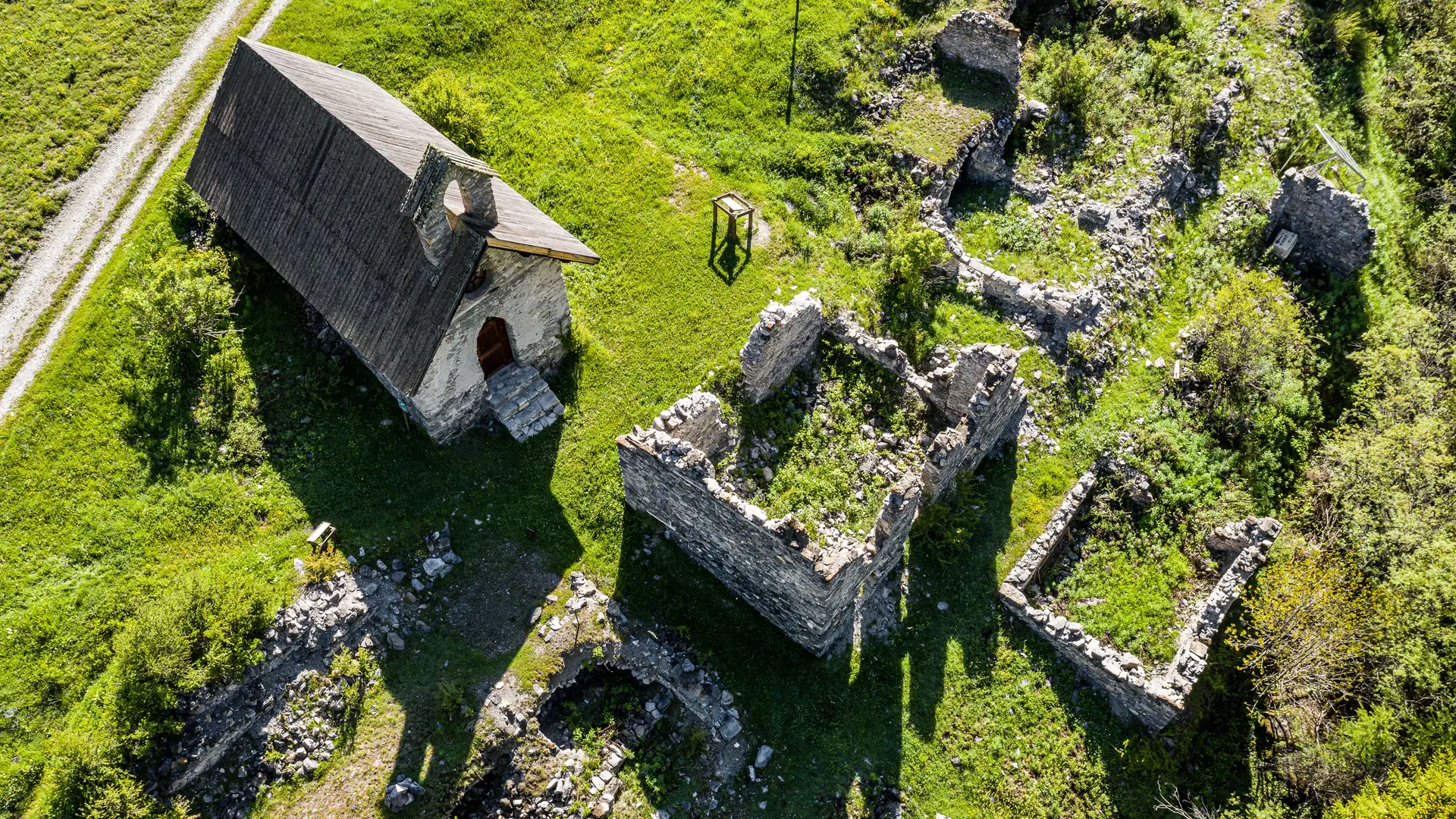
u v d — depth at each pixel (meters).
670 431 23.00
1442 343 29.80
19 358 25.75
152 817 19.70
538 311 25.12
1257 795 22.84
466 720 21.64
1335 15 36.50
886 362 26.78
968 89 33.38
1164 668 23.97
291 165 24.75
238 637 20.62
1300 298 31.03
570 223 29.81
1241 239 31.53
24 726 20.94
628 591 23.98
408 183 22.38
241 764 20.92
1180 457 26.47
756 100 32.72
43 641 21.78
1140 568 25.48
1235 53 35.84
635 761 22.70
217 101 26.45
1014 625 24.25
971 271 29.30
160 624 20.11
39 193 29.12
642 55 33.94
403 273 22.50
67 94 31.33
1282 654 23.30
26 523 23.23
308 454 24.97
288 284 26.55
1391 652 23.25
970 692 23.45
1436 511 25.45
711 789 22.30
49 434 24.47
